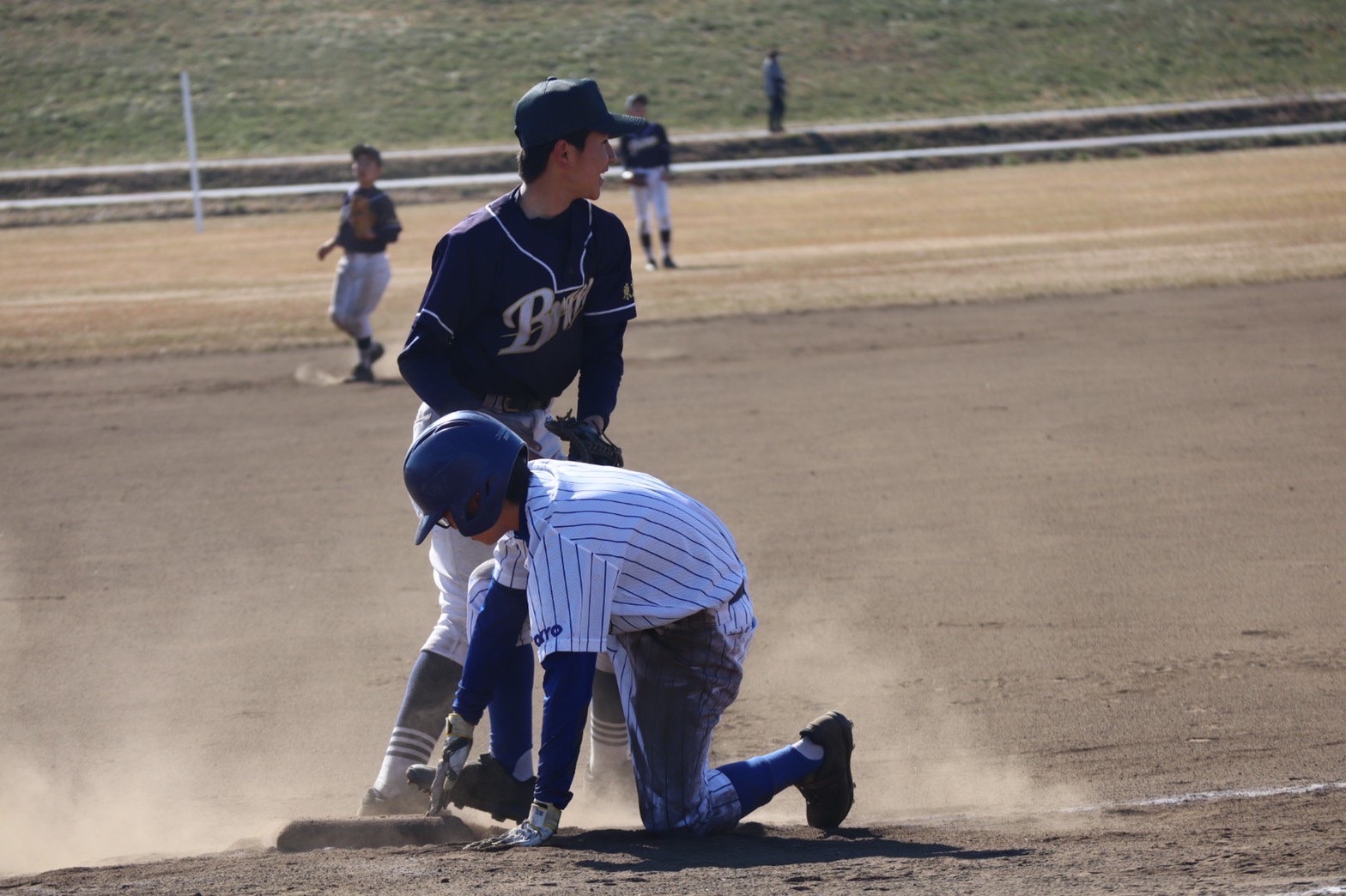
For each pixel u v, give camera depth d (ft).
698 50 598.34
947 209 318.86
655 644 44.96
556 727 42.52
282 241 308.81
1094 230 267.59
